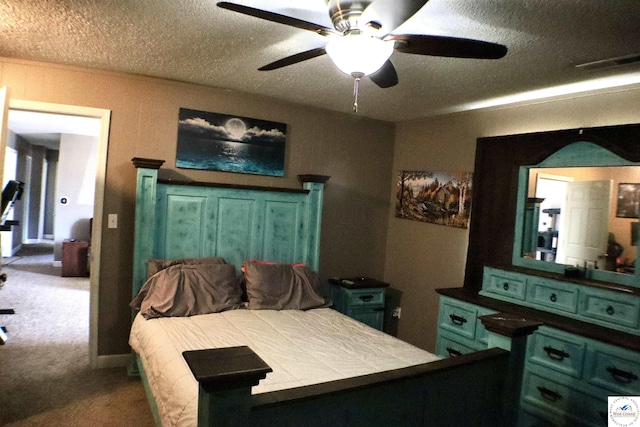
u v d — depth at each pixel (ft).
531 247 10.21
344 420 4.64
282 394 4.26
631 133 8.30
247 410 3.83
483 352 5.96
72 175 23.95
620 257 8.54
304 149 12.94
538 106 10.35
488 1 5.65
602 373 7.53
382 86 7.29
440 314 10.85
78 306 15.84
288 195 12.27
